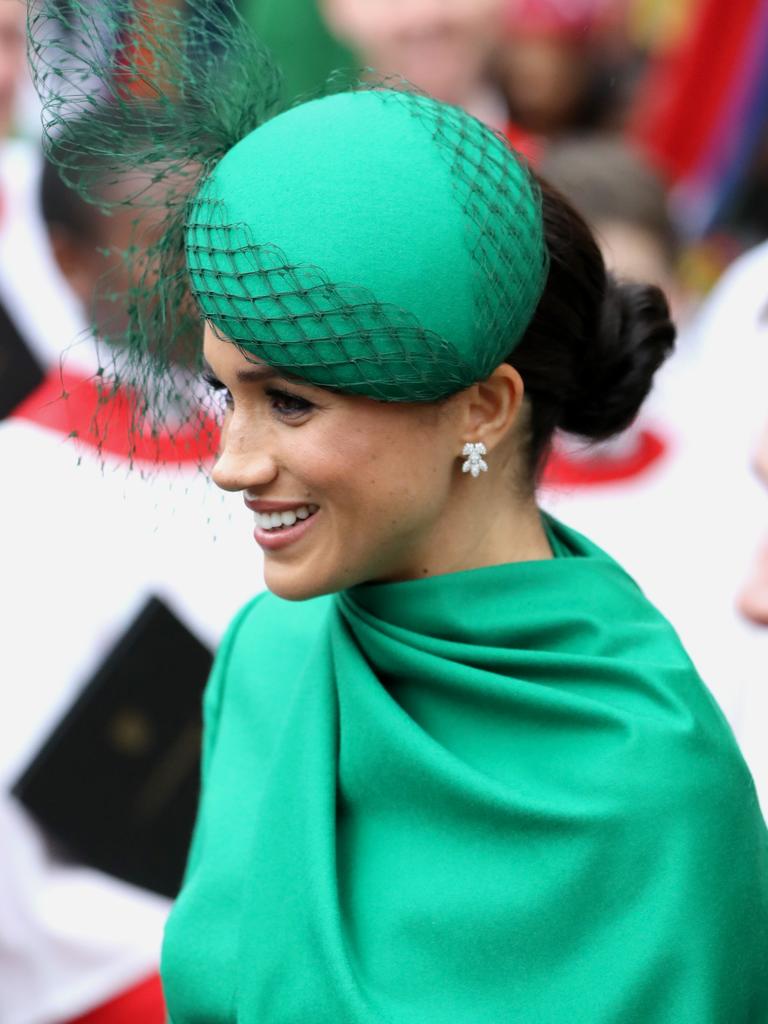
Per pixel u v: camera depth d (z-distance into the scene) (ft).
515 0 27.43
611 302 12.37
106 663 20.02
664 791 11.32
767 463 19.29
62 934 19.77
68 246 20.54
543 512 13.16
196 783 20.29
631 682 11.81
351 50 25.90
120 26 12.06
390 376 10.58
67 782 19.85
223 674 14.64
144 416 12.71
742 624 21.16
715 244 34.55
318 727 12.56
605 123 28.48
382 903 11.80
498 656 11.98
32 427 20.65
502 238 10.77
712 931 11.30
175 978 12.82
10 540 20.11
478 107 27.89
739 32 34.35
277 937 11.95
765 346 23.54
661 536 22.35
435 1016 11.33
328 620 13.00
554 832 11.41
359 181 10.46
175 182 12.23
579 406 12.51
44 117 12.74
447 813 11.83
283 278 10.41
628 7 35.70
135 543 20.42
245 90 12.07
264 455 10.96
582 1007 11.14
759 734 19.81
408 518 11.20
